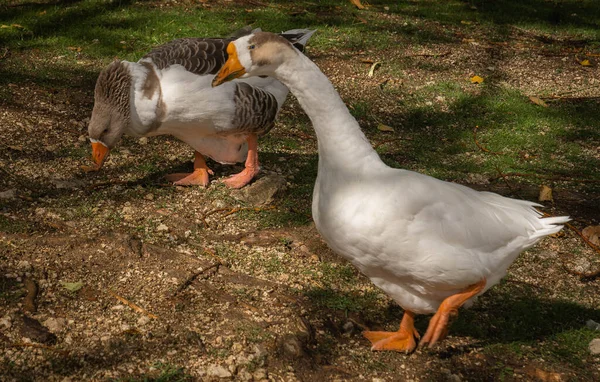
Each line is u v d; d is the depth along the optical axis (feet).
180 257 13.61
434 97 22.36
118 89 14.06
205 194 16.11
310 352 11.23
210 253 13.84
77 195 15.55
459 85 23.27
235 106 14.73
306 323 11.82
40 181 15.89
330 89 9.89
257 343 11.28
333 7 29.27
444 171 17.83
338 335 11.74
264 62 9.87
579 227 15.65
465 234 9.88
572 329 12.16
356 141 9.95
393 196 9.63
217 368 10.64
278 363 10.91
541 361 11.32
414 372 10.96
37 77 21.08
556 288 13.50
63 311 11.73
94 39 23.93
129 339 11.18
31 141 17.60
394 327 12.09
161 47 14.97
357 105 21.26
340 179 9.97
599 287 13.60
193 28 25.30
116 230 14.33
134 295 12.35
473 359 11.31
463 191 10.52
